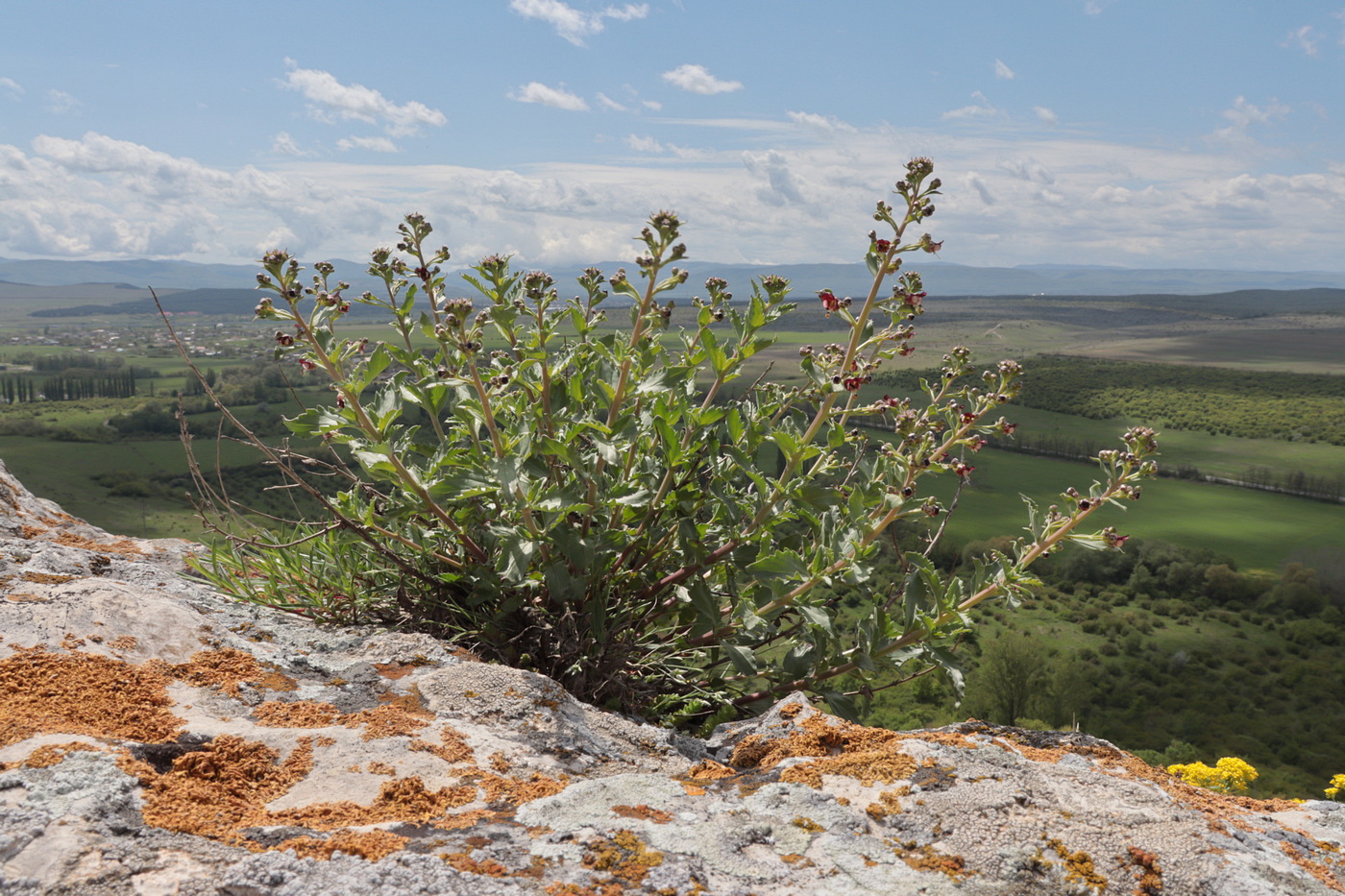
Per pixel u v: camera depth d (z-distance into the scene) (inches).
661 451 150.6
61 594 102.9
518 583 128.6
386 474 130.3
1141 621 3668.8
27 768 63.4
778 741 97.3
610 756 93.0
